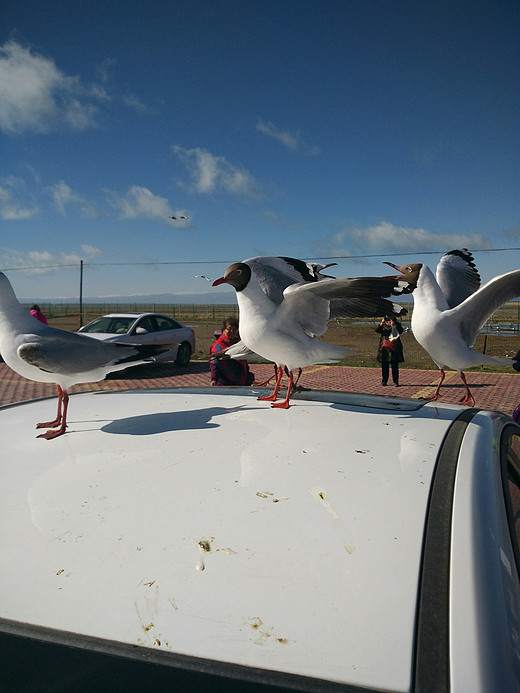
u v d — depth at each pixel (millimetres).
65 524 1109
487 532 1052
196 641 805
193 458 1457
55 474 1368
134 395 2438
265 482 1291
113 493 1244
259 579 931
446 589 895
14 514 1154
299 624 833
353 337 24234
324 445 1560
